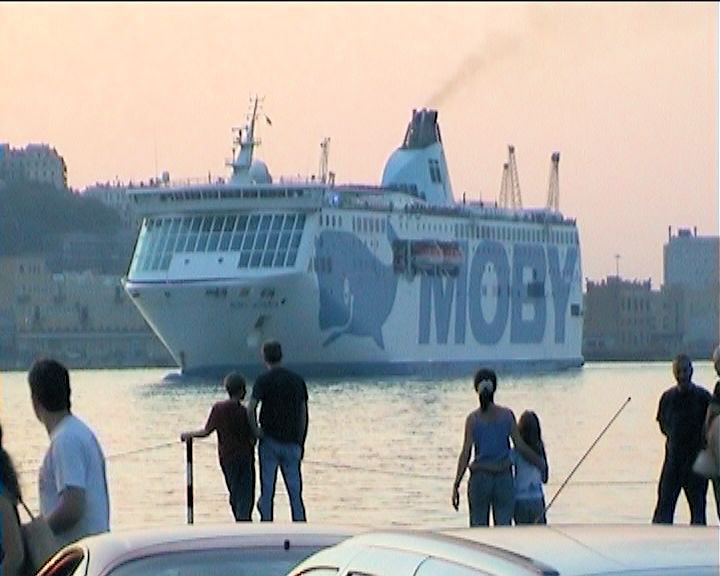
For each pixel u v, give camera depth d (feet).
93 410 407.03
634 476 175.22
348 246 521.65
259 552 33.47
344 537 34.24
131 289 514.27
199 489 152.05
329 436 289.74
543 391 485.15
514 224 614.75
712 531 24.63
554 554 22.54
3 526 43.37
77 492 44.83
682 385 78.33
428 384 517.96
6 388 434.30
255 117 542.57
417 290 556.10
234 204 508.94
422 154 597.52
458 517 124.26
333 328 515.91
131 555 33.17
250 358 507.30
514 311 611.06
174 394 472.85
